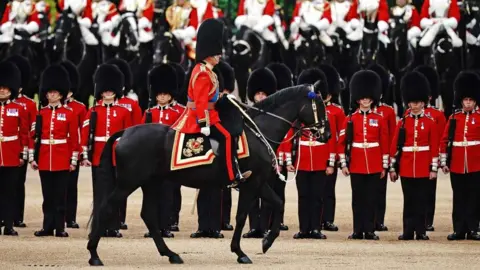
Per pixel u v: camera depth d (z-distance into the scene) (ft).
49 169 280.31
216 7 430.20
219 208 282.15
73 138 282.97
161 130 232.94
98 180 232.12
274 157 237.45
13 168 281.74
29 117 286.25
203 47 232.73
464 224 280.51
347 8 413.59
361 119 282.56
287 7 468.75
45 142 281.33
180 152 230.07
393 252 251.60
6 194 281.95
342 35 412.77
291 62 421.18
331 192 299.58
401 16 409.69
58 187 280.92
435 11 401.29
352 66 410.52
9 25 428.15
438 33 401.29
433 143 279.90
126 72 334.65
